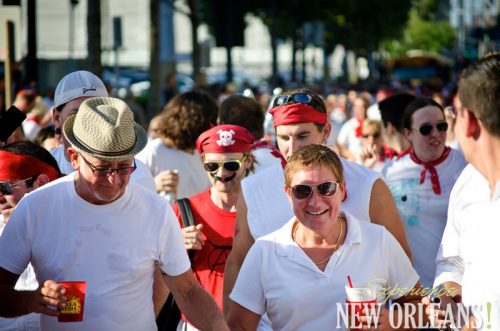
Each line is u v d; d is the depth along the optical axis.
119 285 4.01
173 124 6.73
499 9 48.16
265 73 61.59
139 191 4.11
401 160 6.20
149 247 4.07
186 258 4.21
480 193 3.98
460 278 4.25
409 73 53.47
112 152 3.82
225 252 5.50
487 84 3.19
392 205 4.69
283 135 4.90
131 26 41.25
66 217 4.00
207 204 5.61
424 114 6.06
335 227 4.14
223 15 19.05
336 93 34.59
